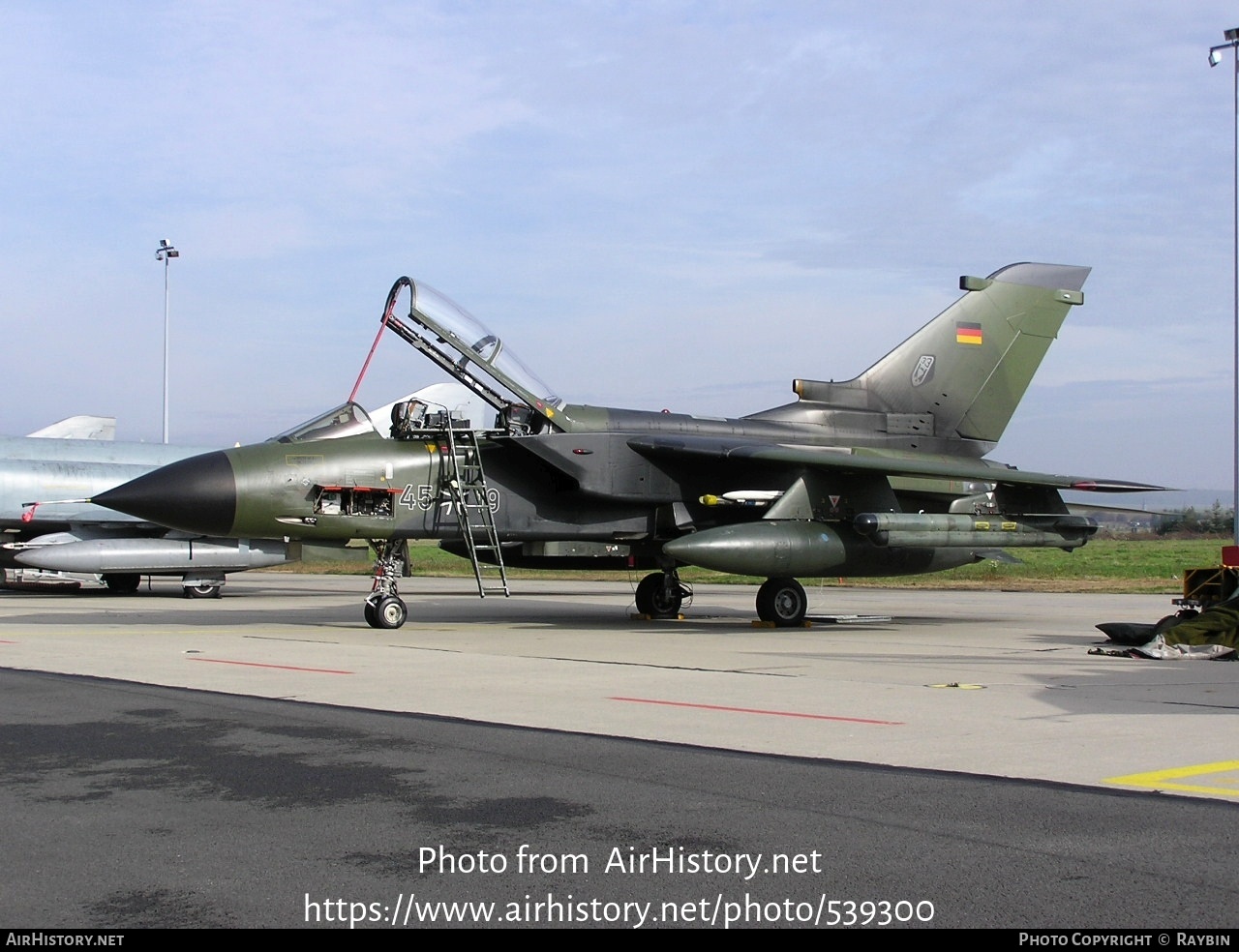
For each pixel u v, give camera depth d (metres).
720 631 17.58
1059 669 12.38
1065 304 21.38
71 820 5.97
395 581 17.86
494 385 17.38
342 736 8.17
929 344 20.52
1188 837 5.60
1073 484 17.86
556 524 18.05
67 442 31.89
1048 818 5.95
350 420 17.72
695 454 17.52
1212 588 15.49
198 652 13.81
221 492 15.96
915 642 15.62
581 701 9.77
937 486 19.23
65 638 15.91
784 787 6.63
